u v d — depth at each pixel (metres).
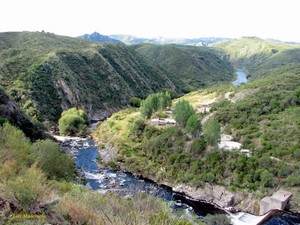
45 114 103.50
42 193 11.94
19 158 19.17
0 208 9.96
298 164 52.72
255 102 79.25
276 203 46.97
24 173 14.89
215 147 60.62
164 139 68.50
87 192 16.67
